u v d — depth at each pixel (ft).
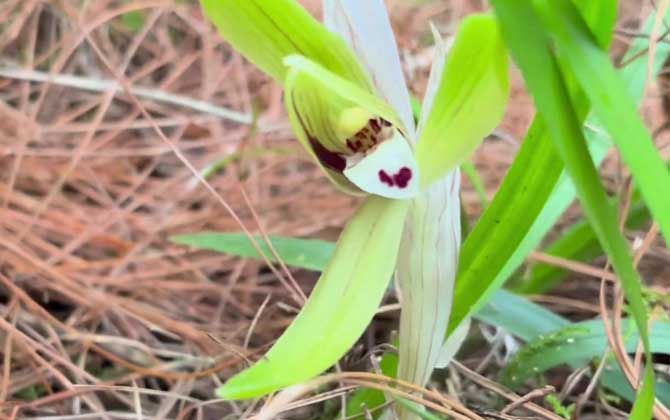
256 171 1.23
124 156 1.27
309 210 1.20
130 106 1.37
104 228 1.11
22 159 1.21
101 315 1.00
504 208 0.73
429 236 0.69
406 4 1.64
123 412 0.90
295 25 0.66
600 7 0.63
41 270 1.02
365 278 0.67
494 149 1.29
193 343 0.97
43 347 0.90
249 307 1.04
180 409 0.90
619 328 0.78
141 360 0.96
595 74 0.57
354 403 0.80
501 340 0.93
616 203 0.92
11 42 1.42
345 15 0.68
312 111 0.67
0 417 0.87
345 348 0.65
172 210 1.19
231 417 0.88
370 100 0.66
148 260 1.08
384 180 0.67
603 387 0.89
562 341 0.83
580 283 1.03
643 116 1.18
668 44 0.88
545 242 1.11
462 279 0.74
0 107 1.28
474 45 0.63
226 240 0.92
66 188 1.21
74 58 1.42
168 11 1.53
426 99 0.68
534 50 0.57
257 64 0.68
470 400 0.89
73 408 0.90
